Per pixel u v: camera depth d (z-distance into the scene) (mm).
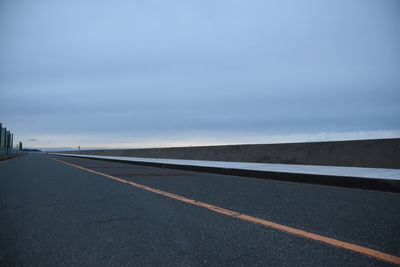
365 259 2424
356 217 3814
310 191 6164
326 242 2842
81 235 3133
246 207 4512
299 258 2461
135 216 3965
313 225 3441
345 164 10141
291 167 10266
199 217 3889
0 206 4648
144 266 2334
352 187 6727
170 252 2631
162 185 7316
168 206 4621
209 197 5453
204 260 2443
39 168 14875
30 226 3477
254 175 9453
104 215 4027
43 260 2463
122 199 5270
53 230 3312
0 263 2396
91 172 11867
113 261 2439
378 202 4859
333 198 5281
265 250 2656
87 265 2359
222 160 16891
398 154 8805
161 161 18312
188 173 11242
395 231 3178
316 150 11430
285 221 3641
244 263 2375
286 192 6047
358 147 9992
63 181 8305
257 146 14617
